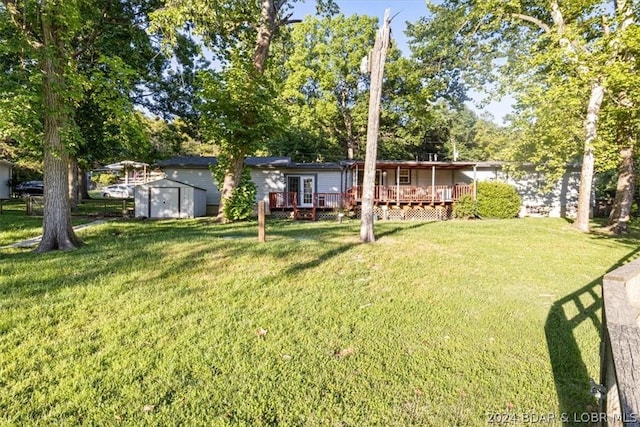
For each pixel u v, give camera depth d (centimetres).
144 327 351
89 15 1004
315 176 1927
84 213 1600
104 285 472
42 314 375
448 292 480
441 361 298
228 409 234
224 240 822
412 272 577
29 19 714
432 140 3450
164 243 778
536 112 1089
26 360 287
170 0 1030
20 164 2434
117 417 224
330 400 244
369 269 590
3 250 741
